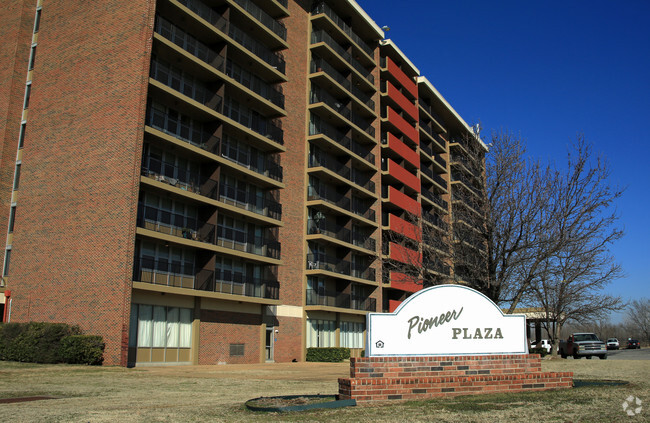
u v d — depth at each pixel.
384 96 54.44
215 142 31.91
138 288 26.08
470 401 9.95
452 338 11.40
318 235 39.88
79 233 27.34
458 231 19.89
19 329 25.33
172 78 30.64
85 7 30.56
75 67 29.97
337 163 44.94
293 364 33.09
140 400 12.12
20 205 29.86
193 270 30.69
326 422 8.01
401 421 7.98
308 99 42.66
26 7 32.41
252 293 34.78
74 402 11.71
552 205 17.88
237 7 34.25
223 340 32.03
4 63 31.92
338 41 48.09
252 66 36.31
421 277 26.17
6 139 30.56
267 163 37.84
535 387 11.80
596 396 10.62
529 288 19.09
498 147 18.73
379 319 10.90
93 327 25.64
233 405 10.59
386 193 52.94
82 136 28.61
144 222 27.83
